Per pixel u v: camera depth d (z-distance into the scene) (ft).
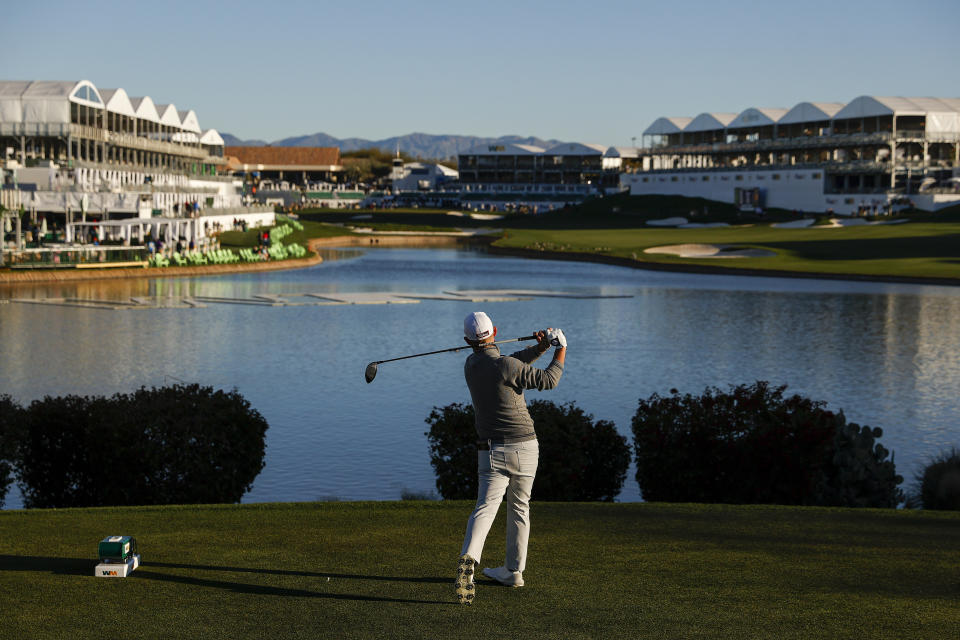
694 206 467.52
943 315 142.31
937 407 75.20
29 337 113.19
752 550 27.71
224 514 32.53
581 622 21.09
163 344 109.29
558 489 42.96
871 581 24.38
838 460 43.65
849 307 153.99
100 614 21.47
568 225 446.60
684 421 44.01
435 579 24.50
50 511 32.99
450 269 246.06
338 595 23.00
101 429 41.83
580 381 87.71
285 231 330.13
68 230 248.11
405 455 59.57
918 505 45.57
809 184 426.10
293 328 125.70
